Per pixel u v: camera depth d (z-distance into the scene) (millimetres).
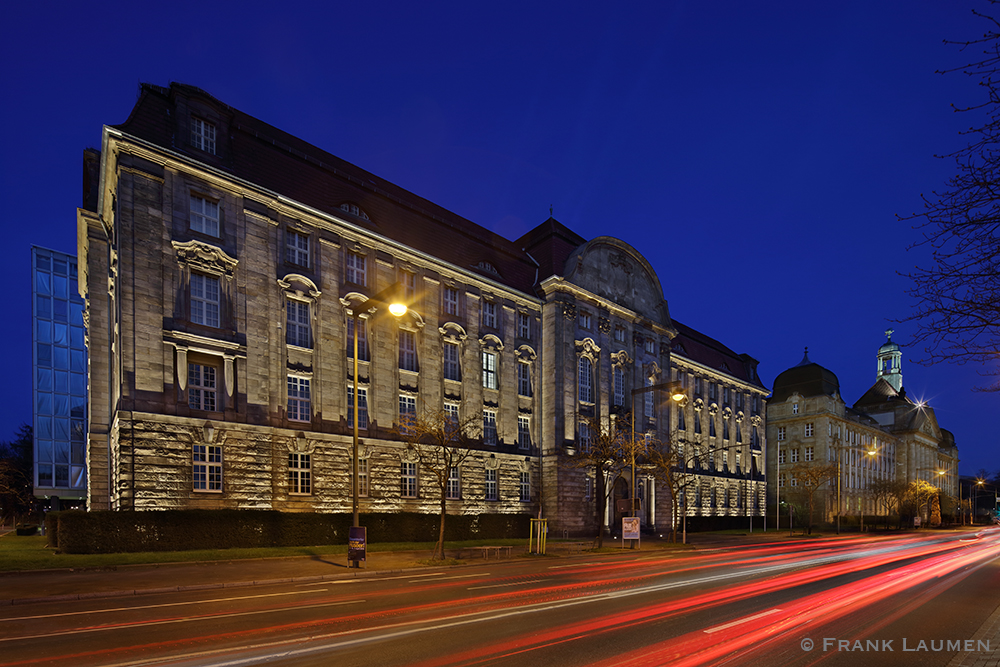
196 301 27234
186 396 25953
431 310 37531
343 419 31828
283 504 28734
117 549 21734
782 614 12555
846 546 41438
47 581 16750
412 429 33000
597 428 37781
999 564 26609
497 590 15742
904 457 101438
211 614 11898
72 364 58281
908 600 15047
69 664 8086
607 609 12688
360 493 31922
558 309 44344
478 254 42719
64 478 56531
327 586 16641
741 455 69000
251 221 29453
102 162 27312
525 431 42906
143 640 9531
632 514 33219
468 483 37688
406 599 14023
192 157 27828
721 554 31500
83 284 38094
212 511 24281
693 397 61438
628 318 50469
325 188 34156
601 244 48719
